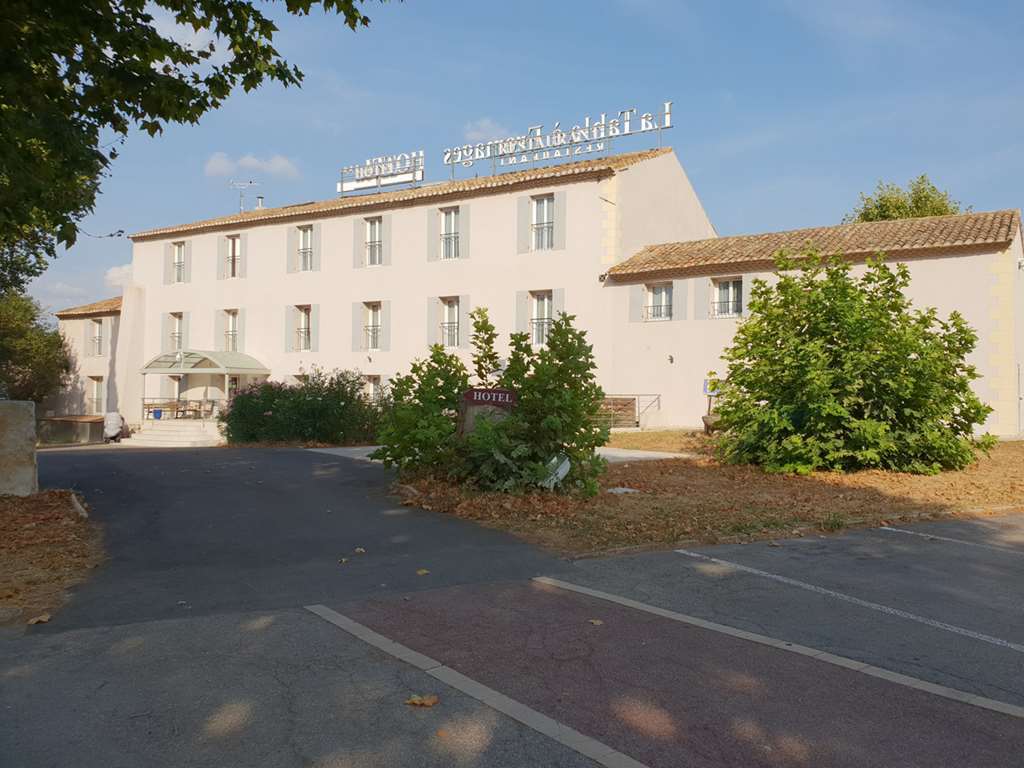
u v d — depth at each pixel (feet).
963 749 12.12
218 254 108.47
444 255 93.04
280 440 67.62
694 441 64.90
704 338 77.92
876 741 12.37
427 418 34.63
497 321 88.33
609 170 82.43
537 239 87.51
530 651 16.22
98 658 15.38
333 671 14.88
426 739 12.17
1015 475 43.32
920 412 43.73
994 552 26.30
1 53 25.12
